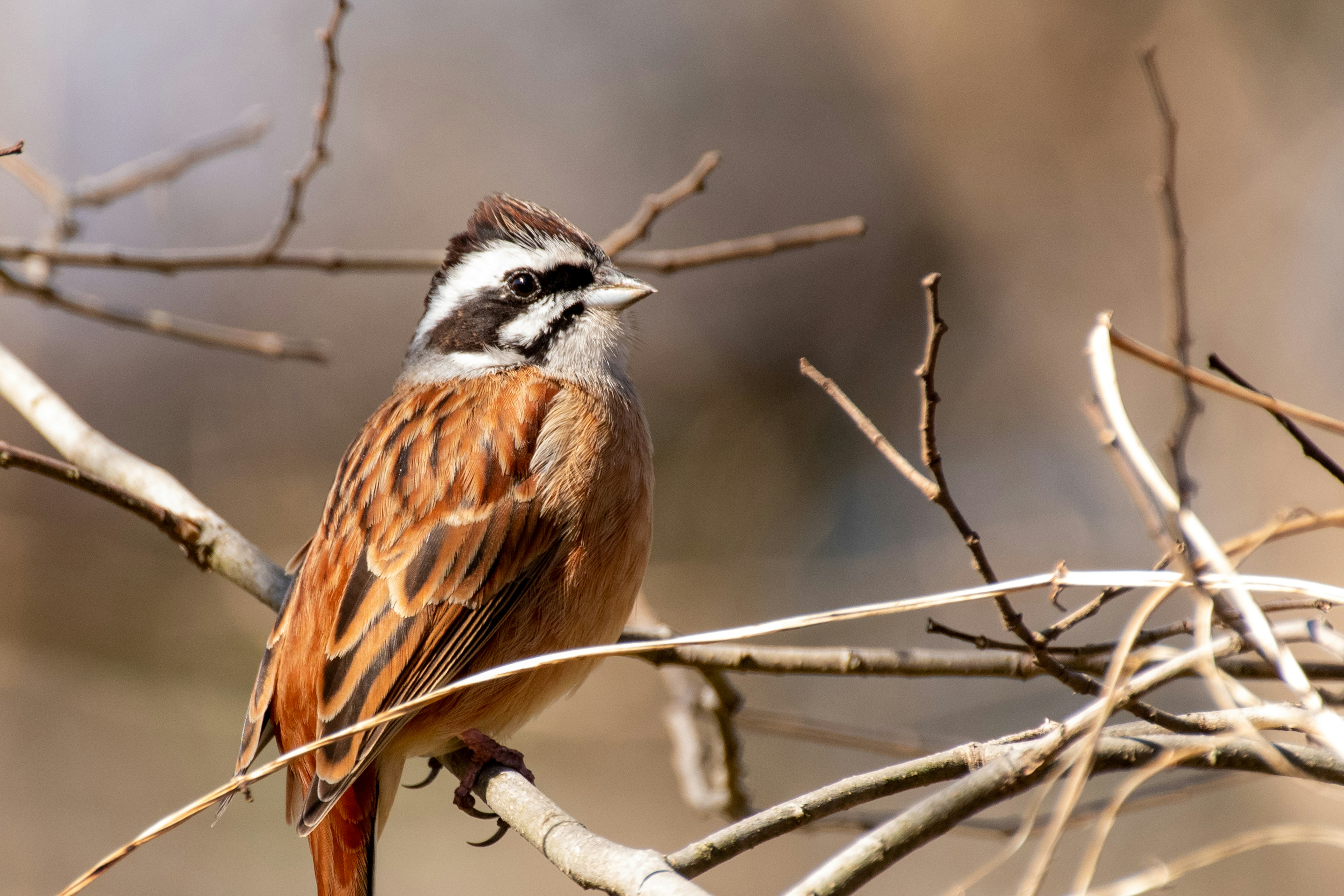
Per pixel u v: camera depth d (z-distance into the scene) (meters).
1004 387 16.16
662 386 17.53
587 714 13.98
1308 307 13.52
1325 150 13.99
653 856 4.27
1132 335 14.88
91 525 15.07
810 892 3.86
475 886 13.63
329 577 5.89
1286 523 4.70
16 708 13.71
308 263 7.91
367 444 6.35
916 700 14.06
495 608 5.98
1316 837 4.64
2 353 7.47
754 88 18.12
